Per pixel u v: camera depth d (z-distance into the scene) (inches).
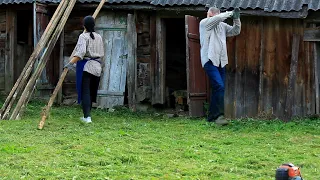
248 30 428.1
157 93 461.1
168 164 241.3
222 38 366.6
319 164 247.4
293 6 407.2
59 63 490.6
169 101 470.6
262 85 423.8
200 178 217.5
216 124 365.7
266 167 241.4
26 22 556.1
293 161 252.7
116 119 401.7
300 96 416.2
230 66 430.6
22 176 215.3
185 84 561.3
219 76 365.7
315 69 412.8
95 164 238.4
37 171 223.6
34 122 366.6
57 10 431.5
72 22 491.2
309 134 337.4
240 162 247.9
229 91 430.9
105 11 476.7
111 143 287.3
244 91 428.5
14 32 500.1
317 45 415.5
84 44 360.5
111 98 473.1
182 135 325.7
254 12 416.8
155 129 347.9
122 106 469.4
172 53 573.9
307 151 279.1
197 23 423.5
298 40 415.8
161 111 464.8
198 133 335.0
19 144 280.1
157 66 460.8
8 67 502.3
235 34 373.4
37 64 447.5
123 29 474.0
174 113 455.2
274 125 373.4
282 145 295.7
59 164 236.2
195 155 261.1
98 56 370.0
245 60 428.5
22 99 388.5
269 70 423.8
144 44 467.8
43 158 248.1
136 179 213.2
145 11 466.0
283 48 420.8
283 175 153.1
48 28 418.6
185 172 226.1
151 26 464.1
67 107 467.8
